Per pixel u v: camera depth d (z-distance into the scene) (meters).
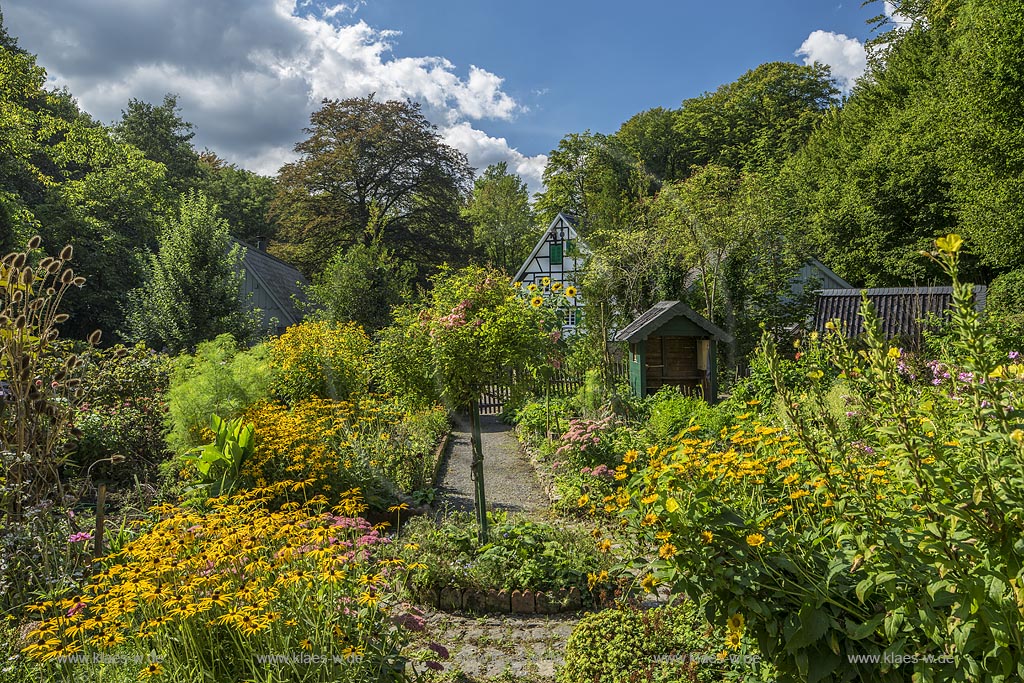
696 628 3.65
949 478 2.39
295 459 7.13
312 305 22.62
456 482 9.37
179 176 42.09
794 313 17.72
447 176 39.00
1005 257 20.45
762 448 3.99
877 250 28.25
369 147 37.53
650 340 13.78
